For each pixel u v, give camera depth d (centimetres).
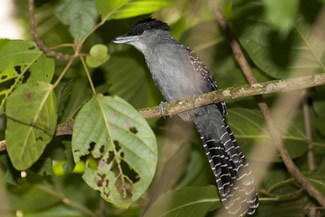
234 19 884
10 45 629
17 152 619
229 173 941
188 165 1155
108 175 605
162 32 1027
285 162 880
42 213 1088
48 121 622
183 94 1012
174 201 875
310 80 646
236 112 992
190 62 998
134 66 1125
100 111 603
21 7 1027
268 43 885
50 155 988
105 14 601
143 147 597
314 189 862
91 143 626
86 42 1073
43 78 635
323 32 875
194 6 1054
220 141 982
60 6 912
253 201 895
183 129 1048
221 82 1035
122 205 600
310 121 1147
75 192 1072
